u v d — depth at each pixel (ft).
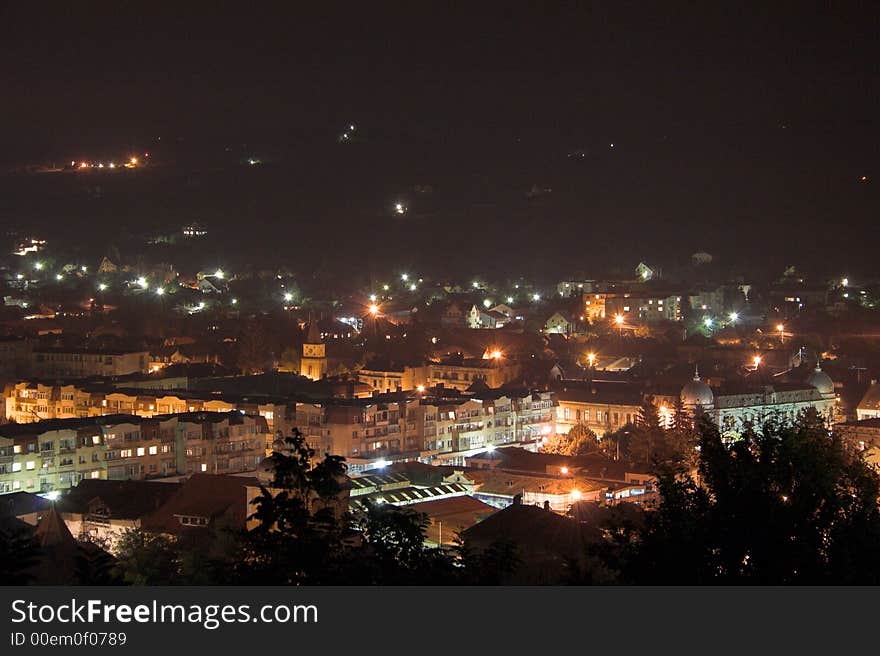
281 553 269.23
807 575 271.90
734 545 275.39
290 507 270.67
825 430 317.01
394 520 285.84
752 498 280.92
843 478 295.69
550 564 502.38
